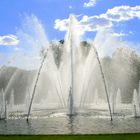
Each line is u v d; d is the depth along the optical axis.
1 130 33.75
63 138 27.84
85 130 33.44
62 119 39.00
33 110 45.16
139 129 33.75
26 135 29.73
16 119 39.69
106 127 34.69
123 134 29.50
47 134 30.53
